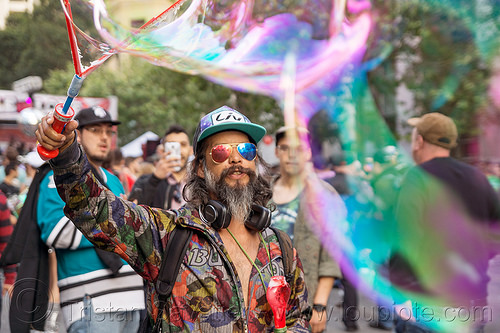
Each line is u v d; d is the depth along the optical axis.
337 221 3.47
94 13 1.51
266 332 1.87
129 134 21.81
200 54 2.90
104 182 3.36
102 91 19.11
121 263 3.04
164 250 1.81
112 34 1.56
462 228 2.84
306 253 3.43
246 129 1.97
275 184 3.65
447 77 9.77
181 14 1.87
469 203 2.85
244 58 4.77
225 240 1.92
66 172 1.63
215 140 1.95
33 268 3.03
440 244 2.82
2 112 10.23
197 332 1.77
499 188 3.48
